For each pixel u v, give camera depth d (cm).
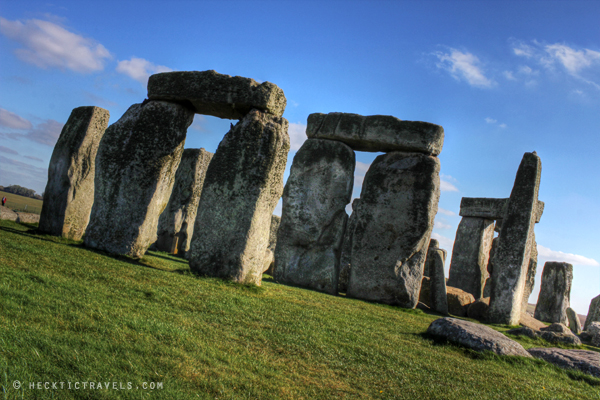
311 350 562
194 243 958
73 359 381
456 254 2080
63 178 1148
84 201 1182
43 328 432
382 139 1380
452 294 1511
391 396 455
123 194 1009
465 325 729
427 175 1346
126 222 1001
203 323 585
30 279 591
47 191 1159
